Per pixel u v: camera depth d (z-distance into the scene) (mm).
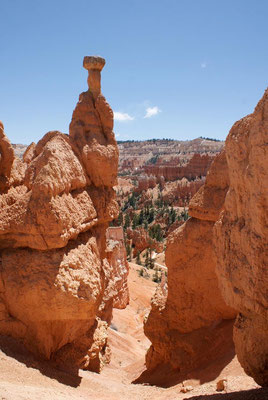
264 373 8148
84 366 14820
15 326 12359
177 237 15938
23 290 12102
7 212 12523
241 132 8625
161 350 16047
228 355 13000
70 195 13570
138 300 39812
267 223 7457
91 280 12961
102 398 11781
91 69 16422
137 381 16344
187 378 13062
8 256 12531
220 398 9023
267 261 7547
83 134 15992
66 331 13719
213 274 14992
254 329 8148
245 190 8375
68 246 13070
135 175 184625
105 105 16531
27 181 14492
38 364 12164
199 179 140125
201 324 15219
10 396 8344
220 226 9508
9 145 14102
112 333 25531
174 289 15930
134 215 113000
